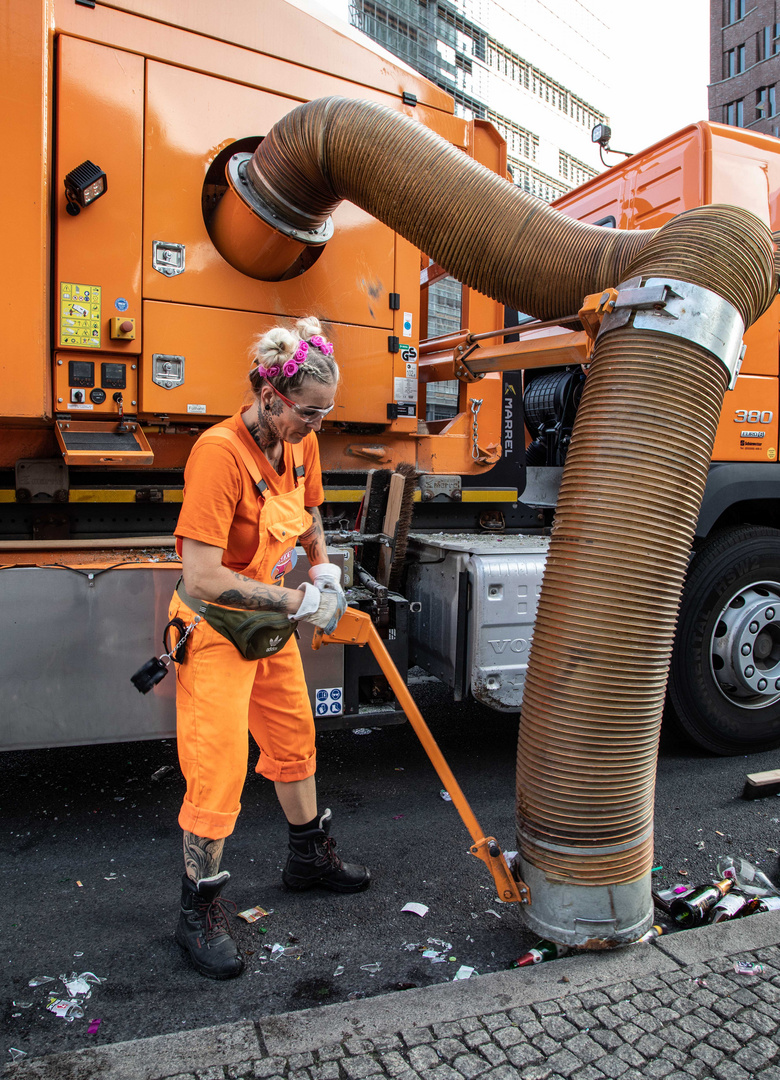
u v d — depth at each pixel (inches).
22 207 92.7
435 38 2486.5
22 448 106.3
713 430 79.4
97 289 100.3
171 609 80.3
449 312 145.6
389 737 155.5
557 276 100.5
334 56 118.3
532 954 79.2
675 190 136.0
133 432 105.7
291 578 107.0
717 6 2028.8
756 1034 65.4
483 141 137.4
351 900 94.0
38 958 81.7
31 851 106.1
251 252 107.2
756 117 1942.7
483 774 136.3
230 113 109.0
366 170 102.1
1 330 92.8
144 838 110.7
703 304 76.0
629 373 76.9
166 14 103.8
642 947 78.2
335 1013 67.7
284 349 68.9
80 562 101.0
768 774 127.1
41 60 92.8
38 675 98.3
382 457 133.6
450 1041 64.2
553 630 78.6
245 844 108.7
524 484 152.6
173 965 81.0
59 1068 60.7
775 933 80.9
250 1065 61.2
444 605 123.8
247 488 72.4
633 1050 63.3
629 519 75.2
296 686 88.5
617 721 76.1
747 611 136.5
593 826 76.7
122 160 101.1
